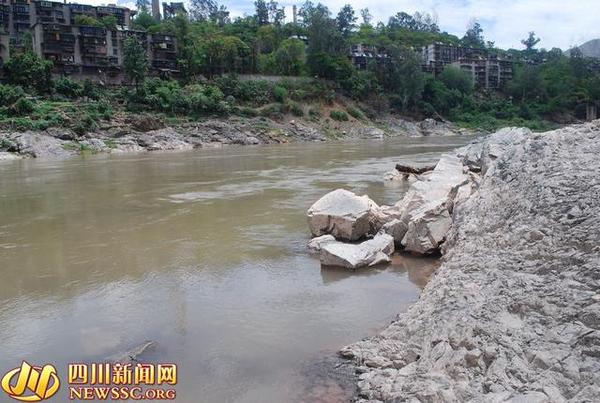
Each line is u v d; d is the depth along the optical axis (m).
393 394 7.88
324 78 110.12
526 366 7.51
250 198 27.39
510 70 152.00
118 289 14.06
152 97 80.38
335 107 103.44
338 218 18.05
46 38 85.38
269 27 129.88
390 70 119.81
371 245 16.09
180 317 12.05
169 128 75.00
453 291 10.17
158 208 25.23
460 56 158.38
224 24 140.00
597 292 8.34
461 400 7.18
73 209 25.53
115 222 22.28
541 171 13.63
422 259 16.03
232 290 13.76
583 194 11.37
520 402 6.71
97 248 18.14
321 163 46.56
